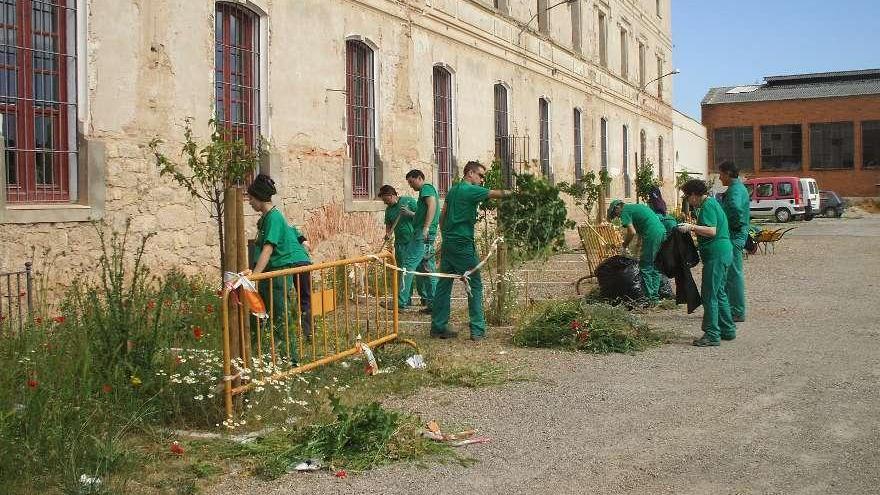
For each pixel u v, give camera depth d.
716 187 54.47
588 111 30.41
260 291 7.64
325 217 14.23
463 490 5.10
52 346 6.93
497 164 19.33
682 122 48.19
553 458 5.66
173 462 5.58
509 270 12.28
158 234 10.71
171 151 10.99
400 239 12.34
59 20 9.55
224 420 6.30
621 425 6.39
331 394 6.24
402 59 17.03
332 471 5.44
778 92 65.38
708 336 9.36
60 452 5.31
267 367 6.70
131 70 10.37
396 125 16.77
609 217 14.69
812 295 13.38
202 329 8.11
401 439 5.83
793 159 63.50
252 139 12.73
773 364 8.38
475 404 7.03
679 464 5.51
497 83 22.22
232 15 12.41
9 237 8.75
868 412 6.64
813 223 42.38
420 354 8.66
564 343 9.33
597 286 14.04
